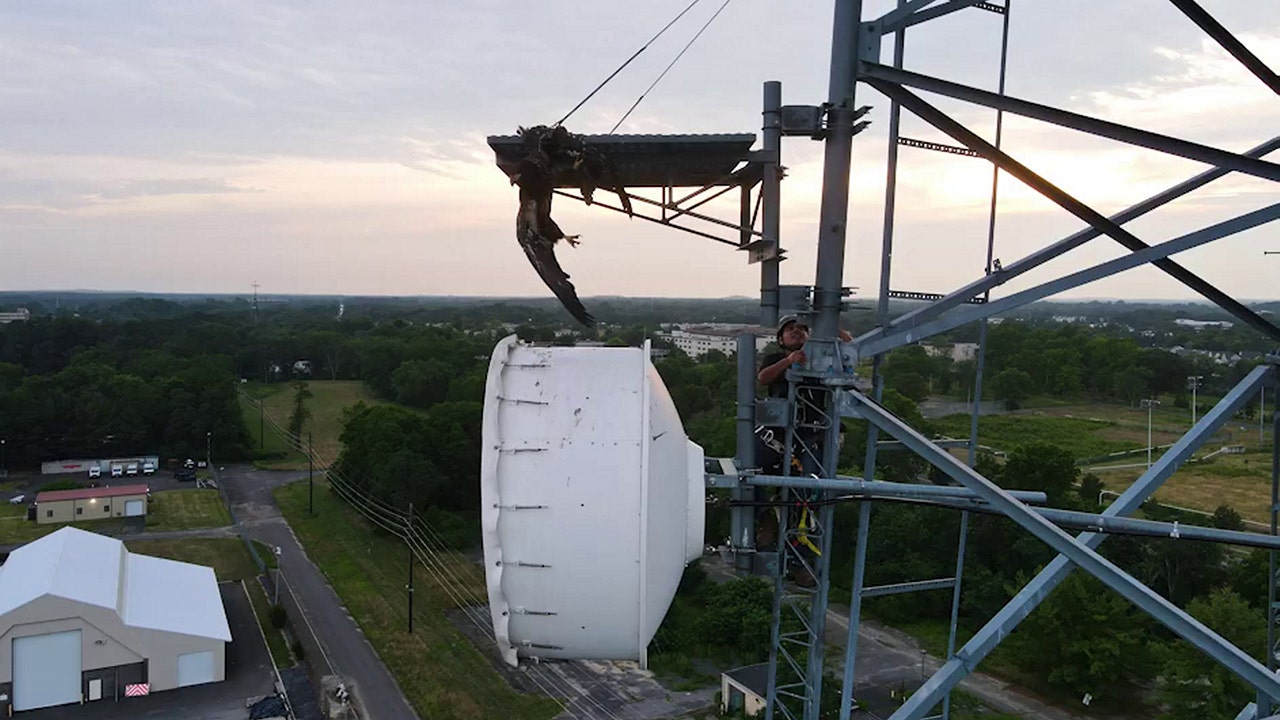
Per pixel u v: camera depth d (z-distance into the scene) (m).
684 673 27.97
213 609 30.02
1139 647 27.95
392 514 44.50
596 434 5.41
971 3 7.88
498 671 27.64
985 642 7.55
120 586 28.72
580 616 5.38
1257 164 6.80
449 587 35.88
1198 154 6.89
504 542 5.36
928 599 34.31
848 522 38.84
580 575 5.31
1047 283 7.50
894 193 8.58
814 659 8.62
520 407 5.51
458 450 48.78
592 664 28.42
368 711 24.77
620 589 5.32
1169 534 7.24
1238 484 54.38
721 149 7.90
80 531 33.28
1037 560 33.34
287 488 55.25
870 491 7.48
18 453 60.00
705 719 24.66
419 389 81.12
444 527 43.50
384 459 46.88
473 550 41.78
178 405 63.88
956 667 7.59
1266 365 8.99
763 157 8.00
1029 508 6.93
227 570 37.59
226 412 65.00
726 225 8.29
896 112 8.51
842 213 8.01
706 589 35.50
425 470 45.84
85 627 25.64
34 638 25.14
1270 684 6.18
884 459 45.78
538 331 123.12
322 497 52.56
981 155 7.48
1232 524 39.88
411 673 27.25
